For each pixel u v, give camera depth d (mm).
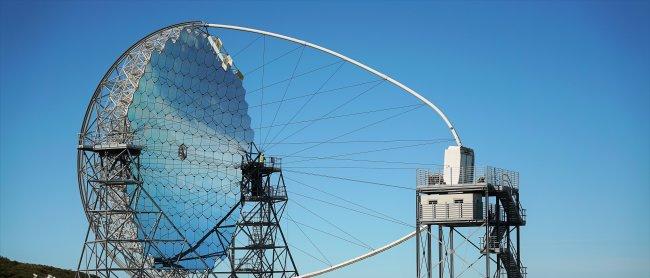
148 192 106000
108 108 105625
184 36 109562
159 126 107500
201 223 110312
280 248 117000
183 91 109938
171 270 108562
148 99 106188
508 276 98000
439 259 93000
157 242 105562
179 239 107312
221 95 114062
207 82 112562
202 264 110375
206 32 112312
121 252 106438
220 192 112562
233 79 115562
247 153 116375
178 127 109375
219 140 113500
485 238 90312
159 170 107312
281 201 117812
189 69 110562
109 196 105812
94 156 106375
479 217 92188
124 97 105188
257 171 116438
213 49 113125
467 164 94188
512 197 95625
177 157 109062
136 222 104375
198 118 111500
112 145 104250
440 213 91500
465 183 91438
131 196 104312
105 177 105250
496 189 92438
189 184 109812
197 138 111312
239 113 116125
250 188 116938
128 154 103875
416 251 92188
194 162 110625
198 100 111562
